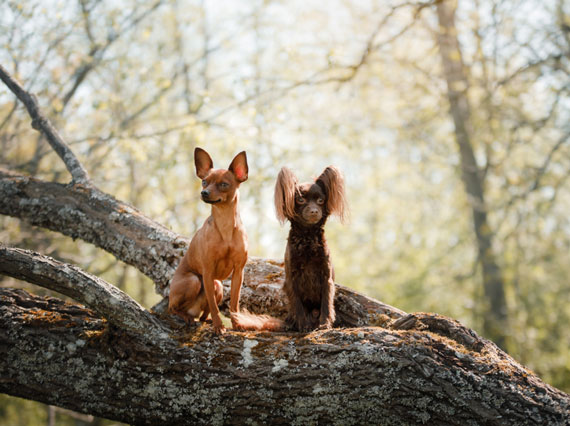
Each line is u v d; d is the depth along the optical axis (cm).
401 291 1594
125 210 525
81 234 523
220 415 339
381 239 1756
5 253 340
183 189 1185
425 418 321
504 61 1128
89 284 337
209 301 377
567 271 1586
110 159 974
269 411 335
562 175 1254
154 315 374
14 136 884
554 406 313
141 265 497
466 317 1562
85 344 353
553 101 1151
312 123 1202
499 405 313
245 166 394
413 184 1675
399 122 1309
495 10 1070
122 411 349
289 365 337
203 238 389
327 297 418
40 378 354
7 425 1540
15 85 615
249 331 389
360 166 1617
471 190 1377
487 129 1251
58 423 1557
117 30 1065
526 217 1313
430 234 1738
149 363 343
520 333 1379
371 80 1225
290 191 418
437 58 1247
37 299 389
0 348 357
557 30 1105
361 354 331
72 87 988
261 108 914
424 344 335
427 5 813
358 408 327
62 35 944
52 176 948
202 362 343
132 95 1132
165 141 1013
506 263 1435
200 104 924
